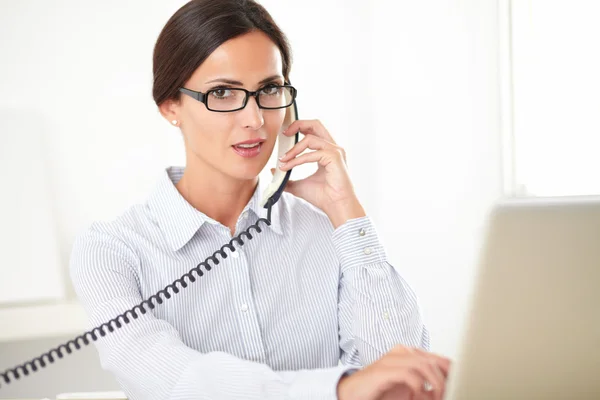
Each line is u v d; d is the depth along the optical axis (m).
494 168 3.32
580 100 2.87
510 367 0.84
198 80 1.39
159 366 1.24
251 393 1.10
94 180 3.56
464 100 3.45
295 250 1.58
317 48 3.92
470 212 3.42
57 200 3.53
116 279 1.41
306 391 1.06
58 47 3.50
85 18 3.52
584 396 0.85
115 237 1.46
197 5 1.38
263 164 1.43
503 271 0.81
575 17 2.88
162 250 1.48
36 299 3.30
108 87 3.56
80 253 1.45
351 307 1.54
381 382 1.02
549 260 0.80
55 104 3.51
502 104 3.25
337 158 1.54
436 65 3.56
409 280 3.79
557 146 3.05
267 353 1.51
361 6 3.87
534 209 0.80
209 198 1.52
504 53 3.24
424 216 3.67
